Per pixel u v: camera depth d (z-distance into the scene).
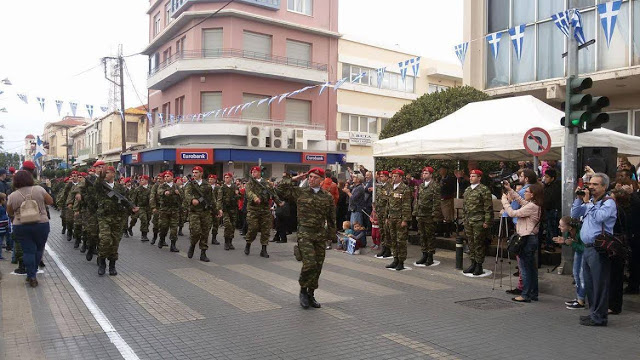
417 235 13.65
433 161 15.32
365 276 9.33
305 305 6.87
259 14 29.28
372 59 33.75
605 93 17.19
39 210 8.13
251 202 11.42
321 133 31.25
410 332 5.84
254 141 28.67
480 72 19.27
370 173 16.22
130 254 11.63
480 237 9.33
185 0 28.61
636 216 7.59
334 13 32.25
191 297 7.40
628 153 10.91
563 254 8.94
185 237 15.27
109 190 8.90
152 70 35.38
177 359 4.85
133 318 6.27
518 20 18.12
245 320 6.25
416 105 16.41
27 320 6.13
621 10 15.34
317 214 7.00
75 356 4.91
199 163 28.12
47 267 9.78
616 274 6.78
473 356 5.06
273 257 11.42
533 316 6.66
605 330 6.05
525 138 9.19
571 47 8.92
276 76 29.59
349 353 5.08
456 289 8.30
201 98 29.41
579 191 7.03
